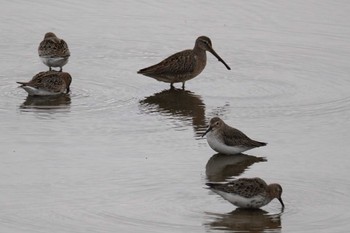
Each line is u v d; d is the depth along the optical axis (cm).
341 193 1609
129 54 2522
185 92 2255
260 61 2497
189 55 2303
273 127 1988
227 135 1819
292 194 1608
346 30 2720
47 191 1602
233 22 2777
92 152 1802
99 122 1992
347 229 1458
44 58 2362
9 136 1884
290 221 1491
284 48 2594
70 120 1997
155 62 2458
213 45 2602
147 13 2847
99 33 2673
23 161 1744
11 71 2367
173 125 1989
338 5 2912
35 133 1906
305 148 1856
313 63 2477
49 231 1441
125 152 1809
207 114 2072
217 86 2308
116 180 1658
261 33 2702
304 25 2761
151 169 1717
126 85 2286
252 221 1492
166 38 2639
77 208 1531
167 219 1490
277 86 2295
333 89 2266
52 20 2767
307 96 2212
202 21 2773
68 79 2202
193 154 1816
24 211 1518
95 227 1455
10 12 2827
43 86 2152
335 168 1736
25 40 2606
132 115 2053
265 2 2939
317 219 1499
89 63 2448
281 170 1733
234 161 1791
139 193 1602
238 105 2144
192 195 1597
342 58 2511
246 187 1527
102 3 2933
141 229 1448
